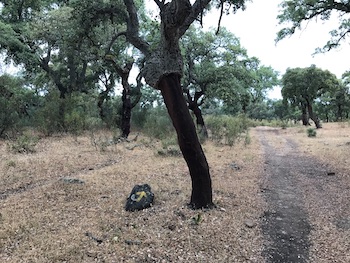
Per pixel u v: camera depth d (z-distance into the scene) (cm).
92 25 979
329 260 375
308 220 507
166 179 741
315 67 2595
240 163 988
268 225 483
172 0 439
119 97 2394
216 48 1728
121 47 1752
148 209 525
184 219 482
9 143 1254
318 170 905
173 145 1201
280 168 950
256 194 647
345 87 3609
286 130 2575
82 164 919
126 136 1555
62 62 2116
